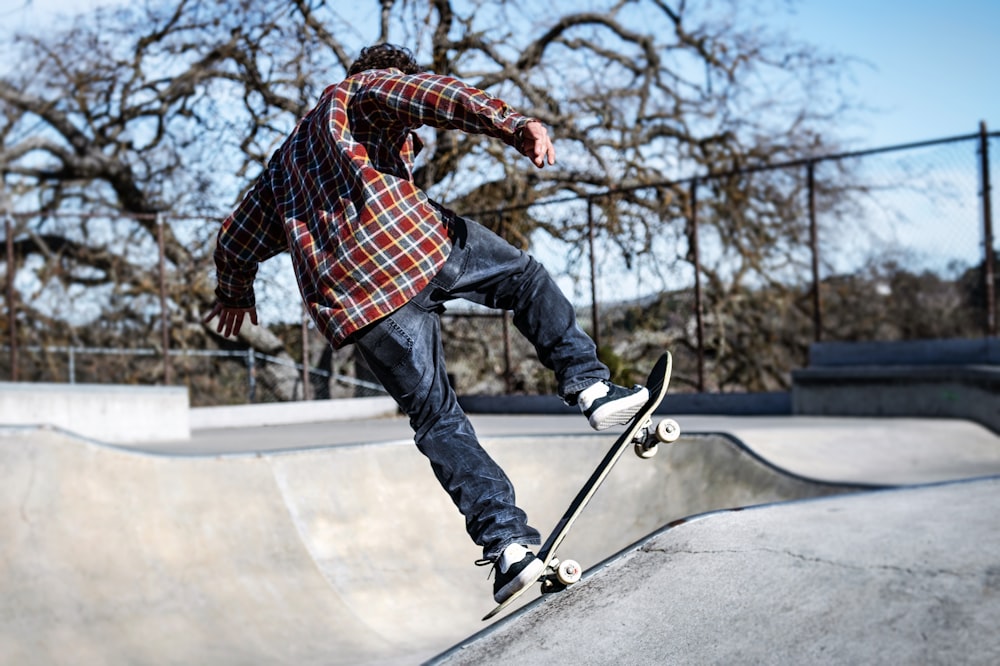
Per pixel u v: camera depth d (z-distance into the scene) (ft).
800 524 10.44
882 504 11.27
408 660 16.33
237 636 17.72
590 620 8.72
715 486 23.32
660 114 61.98
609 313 44.60
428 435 8.50
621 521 22.43
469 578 20.74
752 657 7.52
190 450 30.91
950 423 30.37
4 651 15.88
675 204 50.60
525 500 23.29
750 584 8.78
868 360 34.99
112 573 18.39
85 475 19.86
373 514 21.91
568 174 60.59
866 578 8.44
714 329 48.91
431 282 7.97
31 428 19.75
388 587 20.17
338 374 58.03
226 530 20.27
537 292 8.41
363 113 7.92
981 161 32.68
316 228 7.95
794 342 46.47
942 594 7.84
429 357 8.25
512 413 48.19
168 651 16.92
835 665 7.15
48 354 50.34
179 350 53.72
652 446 9.05
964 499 11.32
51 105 59.06
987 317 33.04
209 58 56.85
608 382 8.54
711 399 40.68
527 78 59.93
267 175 8.73
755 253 48.03
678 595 8.89
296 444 33.09
